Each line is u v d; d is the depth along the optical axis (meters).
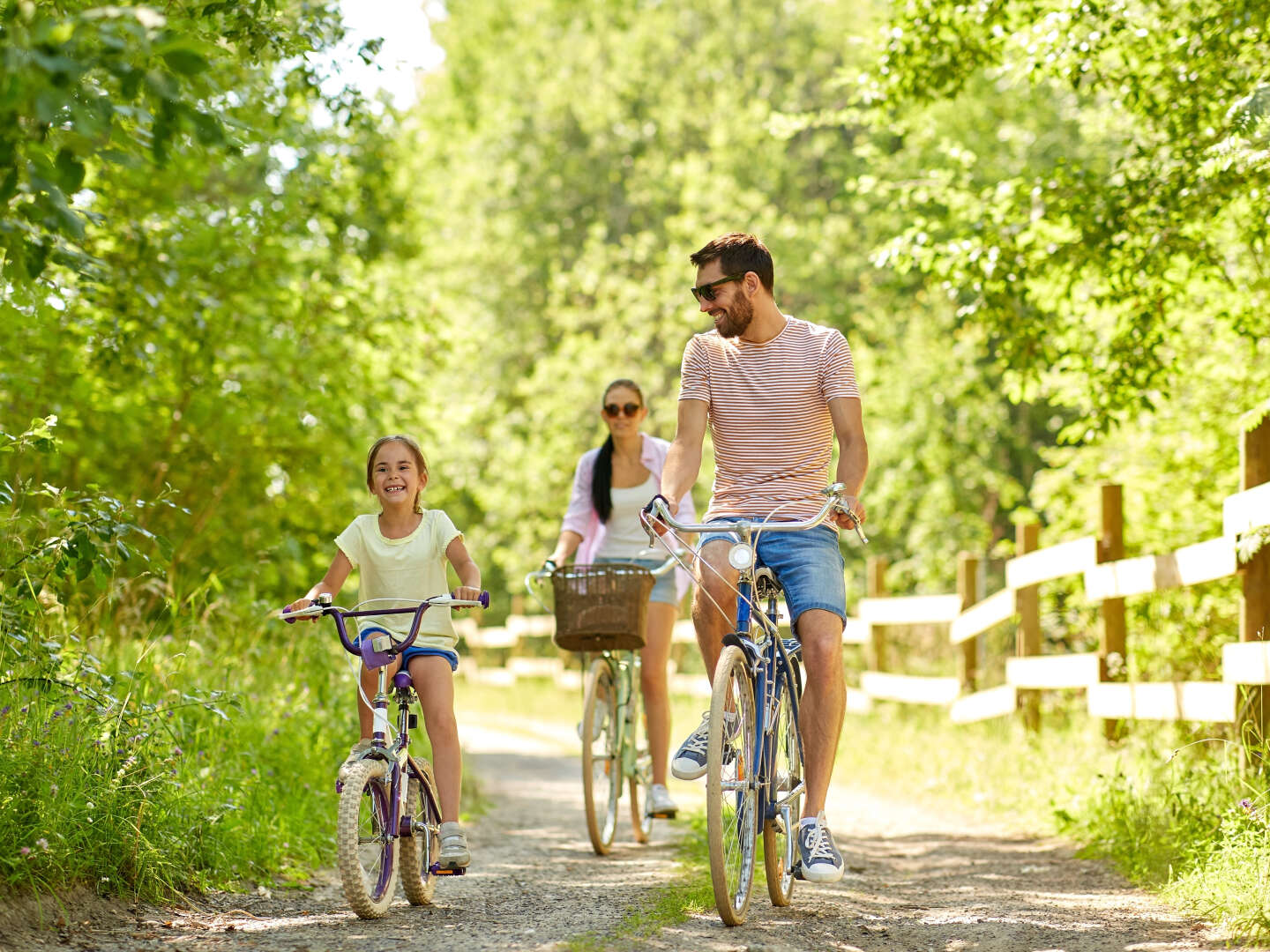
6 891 4.71
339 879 6.30
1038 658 10.48
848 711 15.20
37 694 5.47
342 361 13.79
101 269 6.72
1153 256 8.73
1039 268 9.12
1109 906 5.65
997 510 27.09
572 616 7.23
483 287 31.59
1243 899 5.17
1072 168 9.03
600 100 30.45
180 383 11.86
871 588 15.25
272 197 12.47
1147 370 9.37
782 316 5.57
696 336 5.71
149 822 5.45
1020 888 6.22
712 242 5.52
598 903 5.57
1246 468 7.45
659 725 7.85
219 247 11.86
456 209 32.22
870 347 26.03
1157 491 11.62
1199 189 8.22
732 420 5.52
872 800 10.09
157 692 6.87
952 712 12.39
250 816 6.50
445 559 5.83
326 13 8.08
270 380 12.58
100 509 5.89
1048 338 10.05
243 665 8.66
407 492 5.67
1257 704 7.05
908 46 9.51
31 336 10.04
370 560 5.71
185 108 4.00
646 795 7.93
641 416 7.87
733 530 5.14
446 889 5.96
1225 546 7.57
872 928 5.15
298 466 13.39
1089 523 12.55
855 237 26.73
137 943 4.61
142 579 9.23
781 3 32.19
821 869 5.14
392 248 14.96
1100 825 7.47
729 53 31.11
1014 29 9.12
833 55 31.05
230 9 5.62
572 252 31.47
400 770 5.38
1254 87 7.41
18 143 4.11
